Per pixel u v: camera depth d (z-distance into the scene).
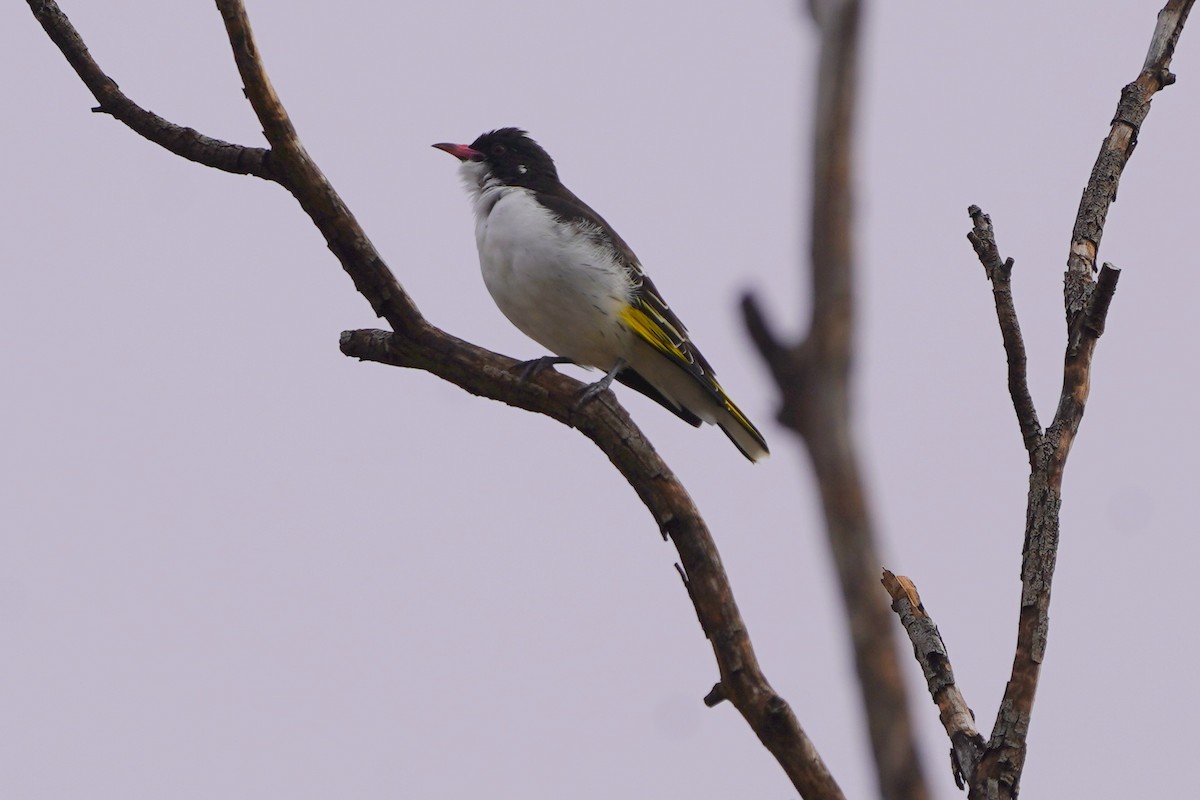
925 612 9.66
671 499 11.16
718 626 10.49
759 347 2.66
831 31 2.62
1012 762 8.67
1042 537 8.86
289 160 11.33
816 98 2.64
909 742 2.74
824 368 2.64
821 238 2.63
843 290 2.63
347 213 11.55
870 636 2.75
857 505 2.68
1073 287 9.50
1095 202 9.80
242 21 10.78
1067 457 9.01
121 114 11.73
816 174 2.63
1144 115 9.98
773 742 10.04
